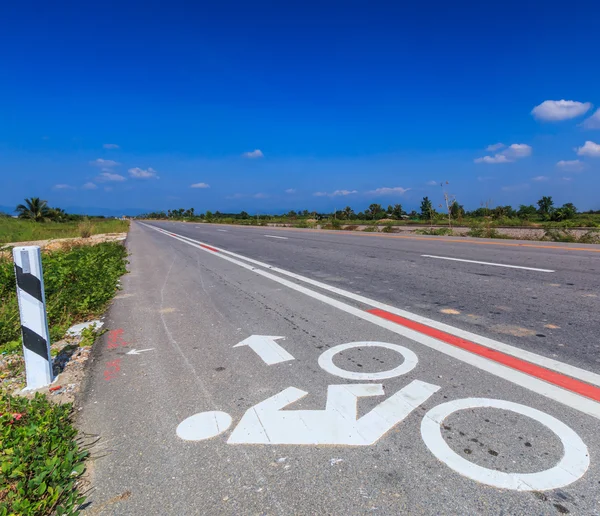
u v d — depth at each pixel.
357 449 2.15
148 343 4.09
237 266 9.69
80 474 2.06
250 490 1.89
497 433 2.22
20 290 3.09
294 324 4.51
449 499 1.76
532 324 4.15
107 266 9.08
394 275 7.47
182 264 10.48
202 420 2.52
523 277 6.70
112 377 3.28
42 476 1.95
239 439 2.30
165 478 2.00
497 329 4.02
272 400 2.73
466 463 1.98
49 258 9.16
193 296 6.31
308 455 2.12
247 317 4.91
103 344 4.12
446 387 2.79
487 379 2.89
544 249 10.70
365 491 1.83
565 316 4.39
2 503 1.83
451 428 2.29
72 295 5.98
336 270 8.42
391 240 15.75
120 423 2.55
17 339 4.51
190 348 3.88
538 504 1.70
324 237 19.19
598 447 2.06
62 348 4.06
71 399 2.93
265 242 17.19
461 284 6.37
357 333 4.08
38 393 2.89
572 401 2.53
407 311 4.86
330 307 5.21
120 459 2.18
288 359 3.46
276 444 2.23
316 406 2.62
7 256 10.03
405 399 2.65
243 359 3.52
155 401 2.82
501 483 1.83
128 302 6.06
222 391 2.91
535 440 2.14
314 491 1.85
